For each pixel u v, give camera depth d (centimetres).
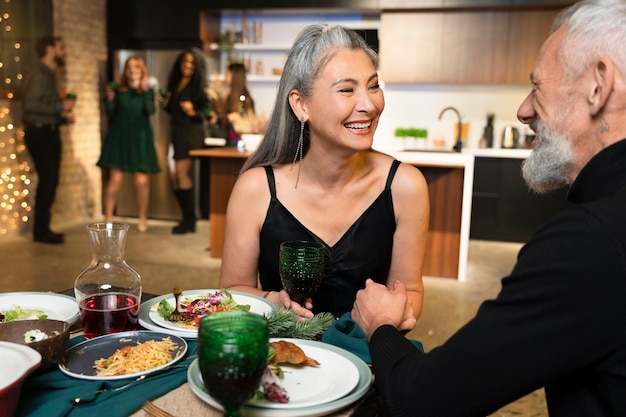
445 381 85
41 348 93
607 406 83
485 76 602
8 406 76
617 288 76
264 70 687
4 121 532
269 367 95
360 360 100
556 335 79
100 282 114
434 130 657
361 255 151
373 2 598
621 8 83
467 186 450
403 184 152
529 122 98
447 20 600
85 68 633
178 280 438
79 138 636
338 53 134
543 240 82
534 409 257
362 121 135
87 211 656
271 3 616
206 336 72
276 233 152
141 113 584
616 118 84
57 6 584
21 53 547
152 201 661
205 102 589
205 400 84
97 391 90
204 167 667
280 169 154
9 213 547
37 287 408
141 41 652
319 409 84
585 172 86
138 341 109
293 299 123
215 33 672
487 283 456
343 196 151
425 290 432
